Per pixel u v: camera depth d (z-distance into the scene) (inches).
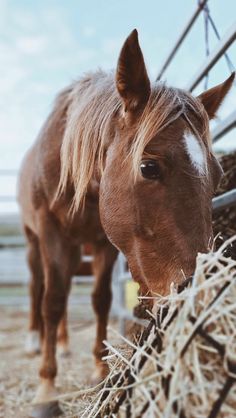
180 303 35.2
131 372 36.2
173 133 48.9
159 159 47.9
